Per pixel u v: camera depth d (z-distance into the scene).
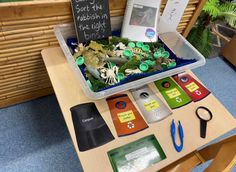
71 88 0.93
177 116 0.92
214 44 2.35
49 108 1.54
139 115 0.90
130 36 1.13
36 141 1.39
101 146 0.80
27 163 1.30
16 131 1.40
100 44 1.07
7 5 0.86
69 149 1.39
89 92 0.86
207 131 0.89
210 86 1.97
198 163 1.00
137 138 0.84
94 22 1.03
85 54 1.01
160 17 1.24
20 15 0.92
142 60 1.06
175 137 0.86
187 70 1.11
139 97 0.96
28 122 1.45
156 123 0.89
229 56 2.16
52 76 0.96
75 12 0.97
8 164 1.28
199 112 0.95
